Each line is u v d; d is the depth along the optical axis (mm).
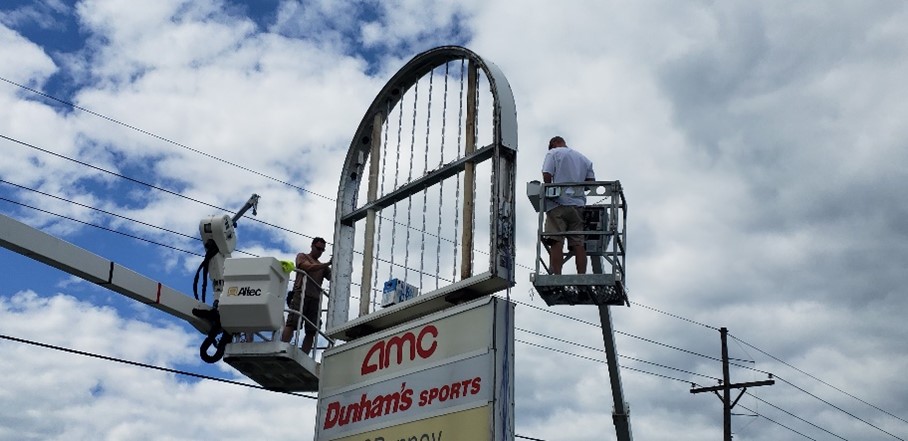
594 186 10203
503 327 9500
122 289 10617
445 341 9867
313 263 12508
